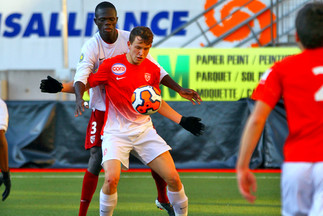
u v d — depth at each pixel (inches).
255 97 304.5
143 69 500.4
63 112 1070.4
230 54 1280.8
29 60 1994.3
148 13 1930.4
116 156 474.3
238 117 1059.3
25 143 1063.0
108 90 498.3
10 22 2001.7
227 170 1047.6
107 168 469.1
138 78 495.2
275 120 1050.7
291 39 1724.9
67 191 815.1
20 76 1967.3
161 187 552.7
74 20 1941.4
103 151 485.4
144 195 775.7
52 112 1069.8
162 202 561.9
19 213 642.8
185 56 1283.2
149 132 494.6
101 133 501.7
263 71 1275.8
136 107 486.6
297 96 292.0
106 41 535.8
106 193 470.9
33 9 2001.7
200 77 1283.2
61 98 1423.5
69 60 1961.1
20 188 845.8
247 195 287.4
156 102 488.7
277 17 1630.2
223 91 1282.0
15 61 1998.0
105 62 498.0
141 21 1930.4
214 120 1058.1
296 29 304.2
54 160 1064.8
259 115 292.4
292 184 287.4
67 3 1934.1
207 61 1282.0
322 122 285.0
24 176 982.4
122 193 794.8
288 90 294.8
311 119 287.4
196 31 1899.6
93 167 524.4
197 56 1283.2
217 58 1282.0
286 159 294.5
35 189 836.0
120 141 484.7
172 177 474.6
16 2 1999.3
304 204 287.7
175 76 1283.2
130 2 1931.6
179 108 1059.9
